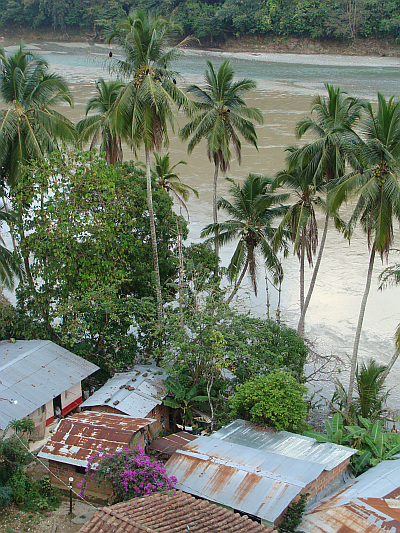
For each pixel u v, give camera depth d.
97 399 24.39
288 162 29.64
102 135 37.22
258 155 67.12
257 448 20.36
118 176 30.64
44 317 28.88
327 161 28.78
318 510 17.39
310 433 22.66
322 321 38.28
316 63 120.88
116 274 28.27
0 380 23.38
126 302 27.58
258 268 44.66
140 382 25.95
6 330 29.02
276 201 31.66
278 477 18.03
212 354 25.05
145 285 30.38
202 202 55.91
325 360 33.91
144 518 15.08
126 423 21.41
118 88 36.75
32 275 29.41
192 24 130.88
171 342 27.30
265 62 122.62
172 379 25.58
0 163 28.39
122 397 24.41
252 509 16.95
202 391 26.19
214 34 131.62
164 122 27.23
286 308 39.88
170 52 26.28
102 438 20.25
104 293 27.45
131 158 67.62
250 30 129.38
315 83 101.12
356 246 48.41
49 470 20.42
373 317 38.53
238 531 15.03
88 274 27.64
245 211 32.53
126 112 26.77
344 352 34.81
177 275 31.50
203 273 30.75
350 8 122.56
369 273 27.39
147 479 18.09
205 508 16.14
